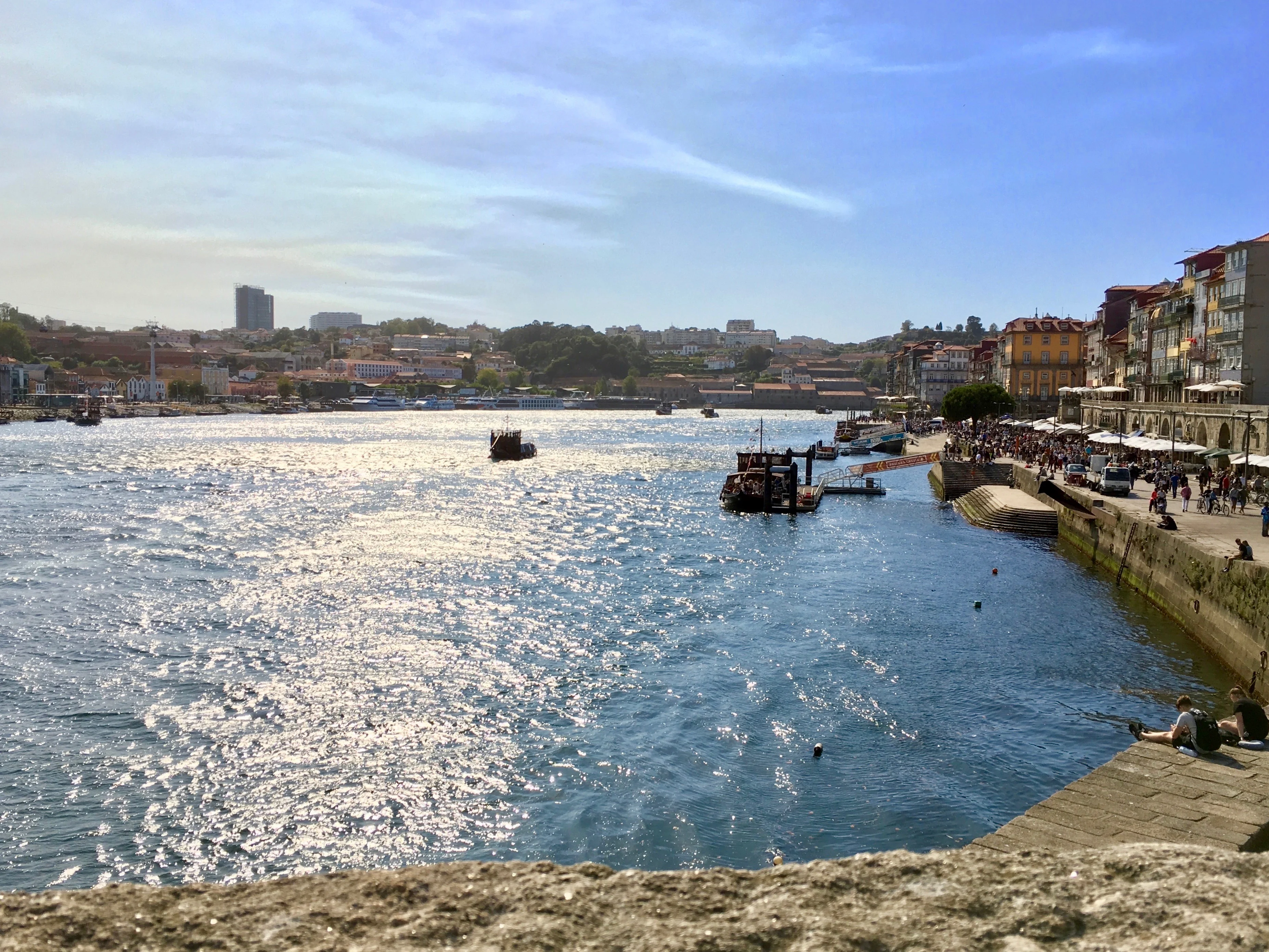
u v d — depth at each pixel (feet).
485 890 26.86
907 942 24.77
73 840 86.12
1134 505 213.25
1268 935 24.97
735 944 24.27
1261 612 120.88
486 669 134.41
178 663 136.46
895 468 454.81
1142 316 425.69
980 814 90.22
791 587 190.19
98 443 643.45
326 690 125.29
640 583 194.59
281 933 24.66
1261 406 257.96
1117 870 28.99
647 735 109.81
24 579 195.42
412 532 268.62
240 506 326.65
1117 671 132.36
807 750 105.19
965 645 145.18
